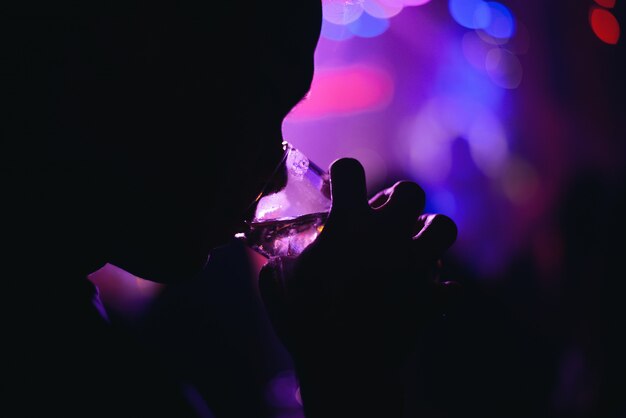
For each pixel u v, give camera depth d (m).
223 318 1.31
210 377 1.25
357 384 0.40
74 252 0.35
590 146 1.59
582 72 1.72
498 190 1.69
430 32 2.15
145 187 0.34
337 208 0.40
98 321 0.38
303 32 0.36
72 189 0.33
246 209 0.37
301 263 0.40
